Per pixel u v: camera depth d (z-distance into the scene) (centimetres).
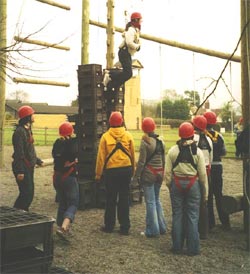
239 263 563
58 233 632
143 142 679
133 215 854
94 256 589
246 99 677
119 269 538
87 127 939
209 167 684
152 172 683
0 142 1553
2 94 1477
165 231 713
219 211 725
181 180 591
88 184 908
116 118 697
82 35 1212
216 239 677
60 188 668
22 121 669
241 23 672
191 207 595
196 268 544
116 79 932
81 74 941
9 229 394
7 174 1415
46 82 1133
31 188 667
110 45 1106
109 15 1101
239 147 657
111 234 706
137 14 902
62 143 655
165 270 536
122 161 692
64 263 559
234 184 1260
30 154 668
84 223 780
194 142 593
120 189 704
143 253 604
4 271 390
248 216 634
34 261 409
